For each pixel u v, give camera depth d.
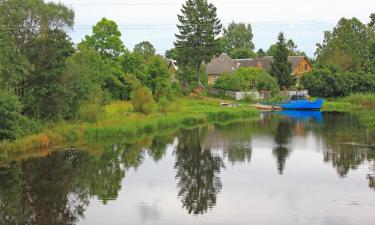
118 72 61.06
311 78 89.19
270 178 26.89
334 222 19.30
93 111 44.97
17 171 29.06
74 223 19.61
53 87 39.78
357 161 31.08
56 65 40.03
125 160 32.69
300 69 104.19
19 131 35.50
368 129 48.09
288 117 63.81
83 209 21.47
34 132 37.81
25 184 25.92
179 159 33.06
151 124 47.94
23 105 36.50
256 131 48.25
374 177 26.69
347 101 84.88
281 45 89.81
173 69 99.94
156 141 41.34
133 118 48.97
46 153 34.88
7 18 38.28
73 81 41.75
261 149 36.66
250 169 29.44
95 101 46.88
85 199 23.03
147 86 64.38
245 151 35.88
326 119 59.88
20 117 36.16
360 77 91.56
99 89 48.25
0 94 33.97
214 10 82.25
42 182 26.36
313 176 27.20
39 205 22.12
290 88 89.75
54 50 39.75
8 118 34.44
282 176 27.38
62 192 24.30
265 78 85.00
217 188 24.89
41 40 39.38
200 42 82.31
